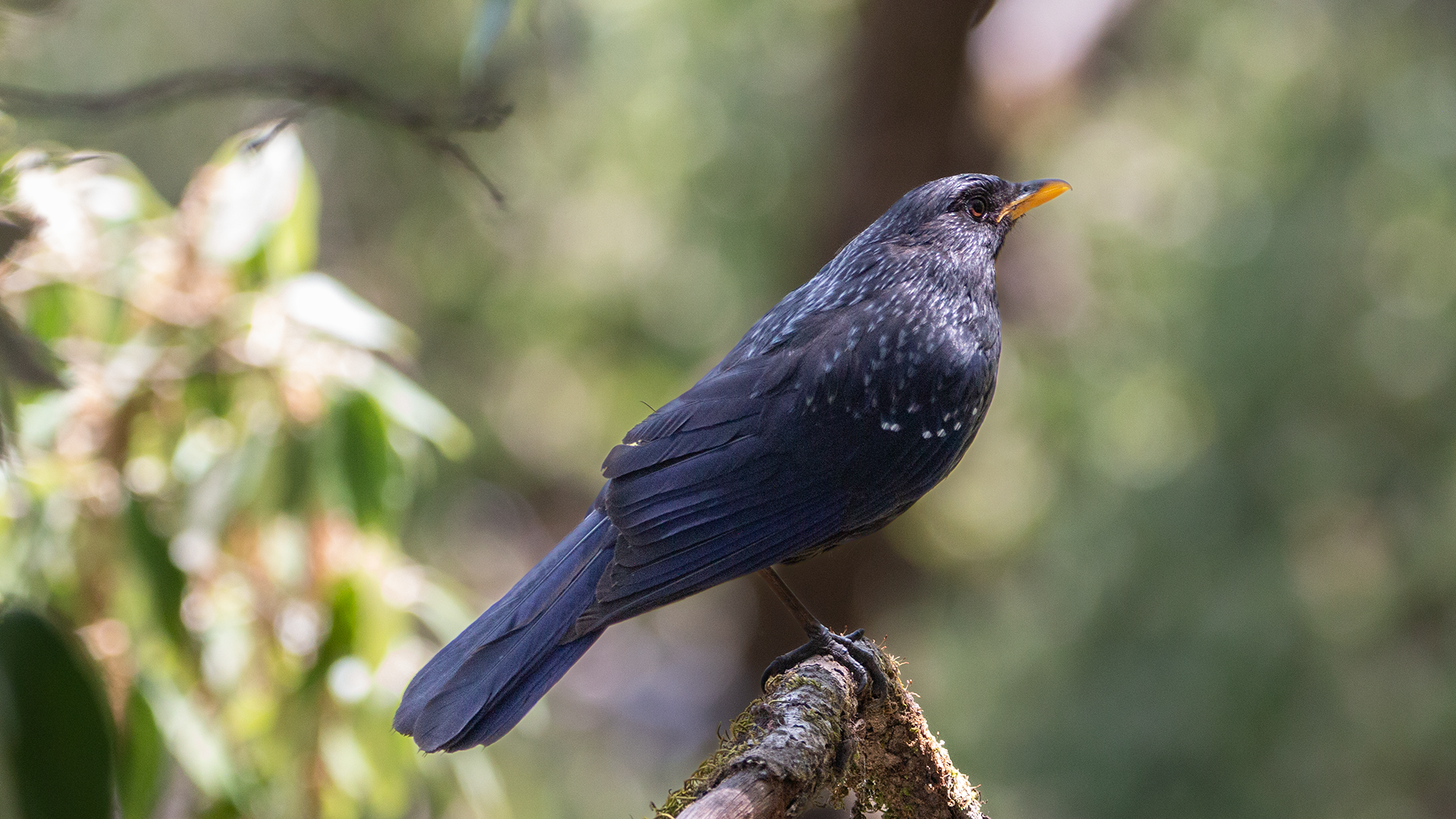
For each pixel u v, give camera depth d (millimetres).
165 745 5246
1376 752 12359
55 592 5246
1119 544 13531
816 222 13742
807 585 14406
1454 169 12070
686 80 14727
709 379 5496
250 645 5707
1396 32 12852
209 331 5660
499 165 15734
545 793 15586
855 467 5387
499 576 21672
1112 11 12820
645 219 16016
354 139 17875
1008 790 13680
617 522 4926
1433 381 12312
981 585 15023
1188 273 13242
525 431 19328
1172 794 12602
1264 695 12445
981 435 14055
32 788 3111
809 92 14648
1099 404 13875
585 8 13477
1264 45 13492
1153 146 14078
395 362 6988
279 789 5781
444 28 16250
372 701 5777
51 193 5352
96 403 5469
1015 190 6297
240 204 5699
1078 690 13492
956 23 12336
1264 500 12789
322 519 5730
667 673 22250
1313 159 12719
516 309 17031
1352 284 12289
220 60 16469
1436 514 12344
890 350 5512
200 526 5535
